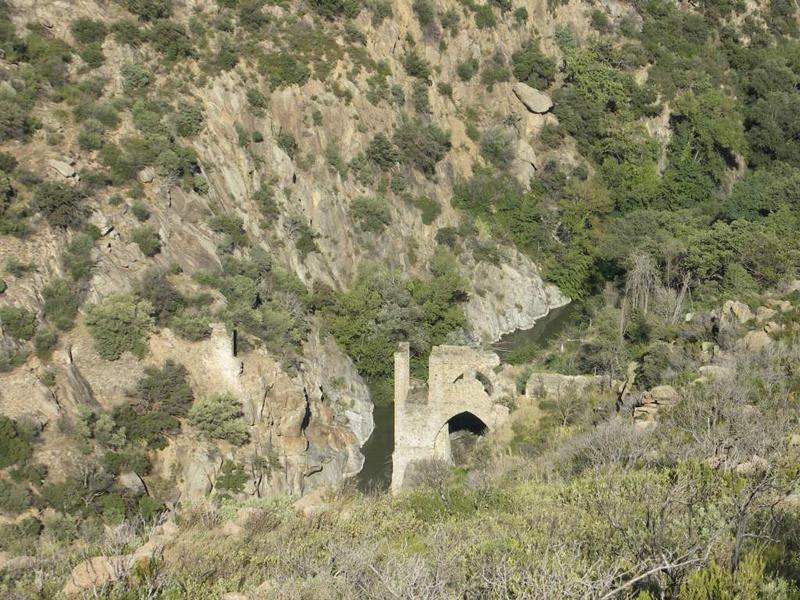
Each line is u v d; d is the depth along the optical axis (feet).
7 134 275.59
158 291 253.44
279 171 321.73
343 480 240.32
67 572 95.86
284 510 116.26
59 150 278.46
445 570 76.59
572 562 70.44
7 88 289.53
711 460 95.40
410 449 184.85
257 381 245.65
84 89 304.30
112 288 250.57
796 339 161.27
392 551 88.17
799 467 85.46
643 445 119.24
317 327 288.71
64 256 251.19
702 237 287.07
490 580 71.00
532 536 87.25
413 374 278.05
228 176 309.01
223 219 293.02
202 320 248.52
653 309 256.93
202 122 314.55
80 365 230.48
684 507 82.02
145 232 266.77
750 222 328.90
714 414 121.29
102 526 181.37
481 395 184.03
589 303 318.86
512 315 329.31
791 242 284.61
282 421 243.81
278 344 262.67
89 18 325.01
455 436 192.54
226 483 221.66
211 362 244.01
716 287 270.87
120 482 207.10
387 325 290.97
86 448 209.15
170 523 114.73
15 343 225.15
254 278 283.79
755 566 66.03
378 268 313.73
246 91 330.75
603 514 82.38
